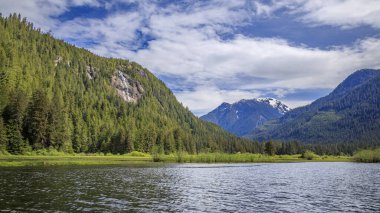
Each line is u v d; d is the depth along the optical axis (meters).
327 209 37.53
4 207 33.75
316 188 56.28
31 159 109.12
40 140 146.38
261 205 39.22
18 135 137.00
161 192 47.88
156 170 89.94
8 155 126.62
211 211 35.25
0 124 129.00
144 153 195.38
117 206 36.38
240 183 62.53
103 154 179.75
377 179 73.12
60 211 32.91
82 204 36.72
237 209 36.59
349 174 87.62
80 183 54.78
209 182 63.12
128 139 193.00
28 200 37.78
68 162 104.94
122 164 116.50
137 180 62.62
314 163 160.62
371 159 176.12
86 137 193.62
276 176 79.56
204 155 162.75
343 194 49.16
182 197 43.97
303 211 36.16
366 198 45.47
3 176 61.38
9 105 144.12
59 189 47.03
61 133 157.00
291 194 48.56
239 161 170.25
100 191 46.66
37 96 148.12
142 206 36.94
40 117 144.88
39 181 55.16
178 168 101.31
